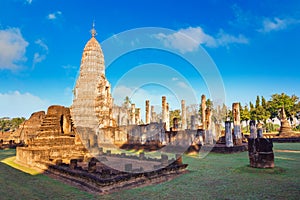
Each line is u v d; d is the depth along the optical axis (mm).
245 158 19891
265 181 11016
